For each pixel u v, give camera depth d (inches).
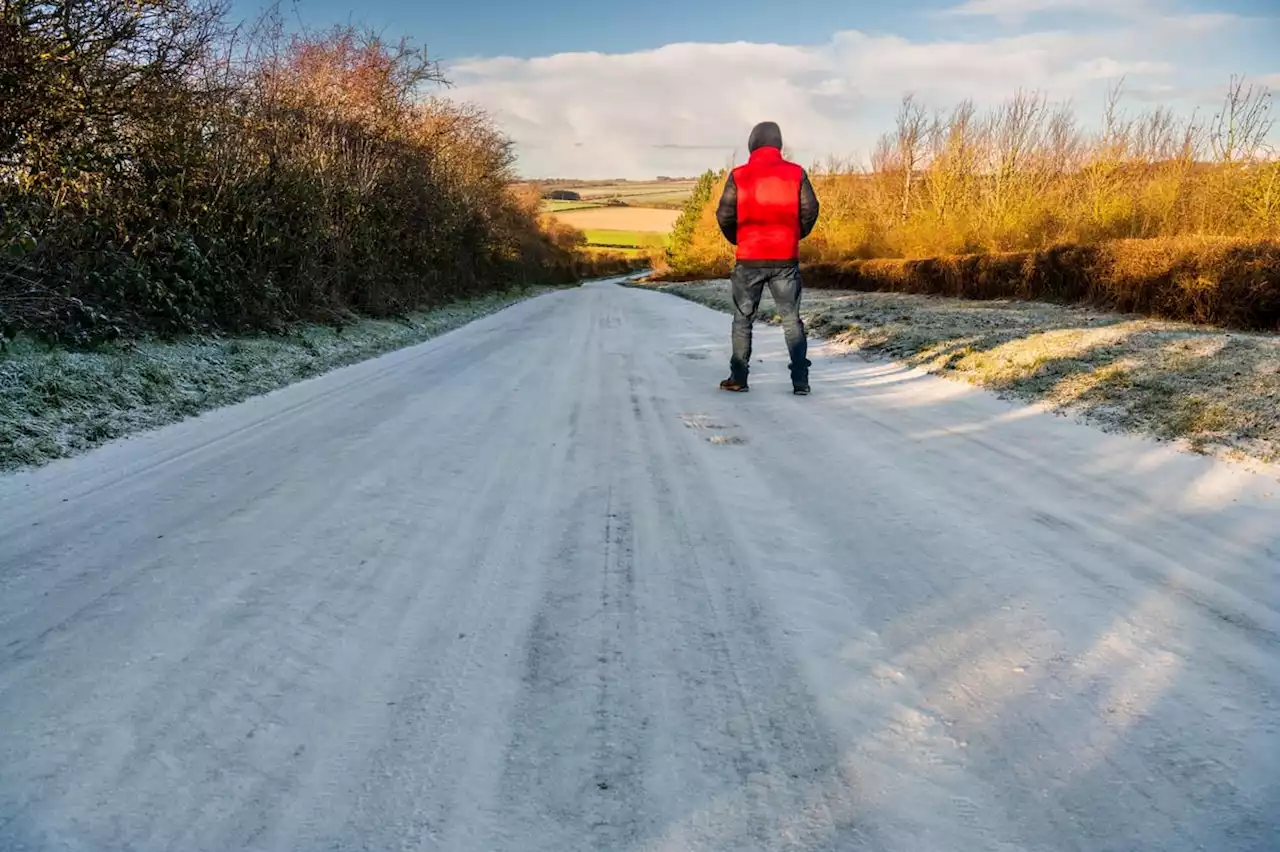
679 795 62.7
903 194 1093.1
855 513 130.8
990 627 90.5
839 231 1225.4
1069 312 455.5
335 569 107.3
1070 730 70.8
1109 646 85.9
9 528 122.5
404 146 690.2
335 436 189.0
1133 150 679.7
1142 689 77.3
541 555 113.2
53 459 162.7
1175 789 62.8
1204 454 160.4
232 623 91.0
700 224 2356.1
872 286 900.0
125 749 67.6
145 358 262.8
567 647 86.6
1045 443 176.7
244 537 119.2
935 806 61.3
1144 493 139.3
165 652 84.2
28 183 239.8
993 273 618.2
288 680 79.1
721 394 249.8
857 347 365.1
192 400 227.3
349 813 60.3
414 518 128.6
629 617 93.7
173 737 69.4
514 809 61.0
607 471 157.4
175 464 161.8
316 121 550.3
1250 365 227.8
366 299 549.6
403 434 191.2
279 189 408.8
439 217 767.1
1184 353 255.1
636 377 287.3
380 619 92.7
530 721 72.8
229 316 362.6
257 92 430.3
